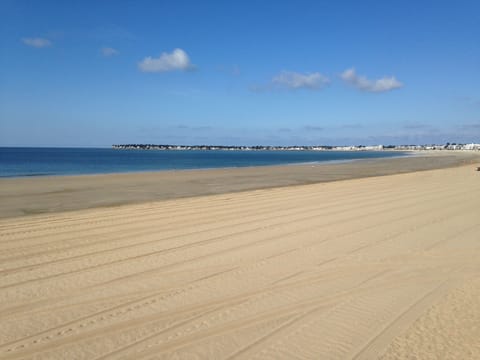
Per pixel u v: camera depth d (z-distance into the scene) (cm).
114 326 415
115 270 607
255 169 4044
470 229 889
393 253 695
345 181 2347
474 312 444
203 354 358
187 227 940
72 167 4903
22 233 880
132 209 1242
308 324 418
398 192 1664
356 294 504
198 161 7525
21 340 386
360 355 354
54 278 570
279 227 933
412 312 446
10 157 9069
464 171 3186
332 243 770
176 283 547
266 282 550
